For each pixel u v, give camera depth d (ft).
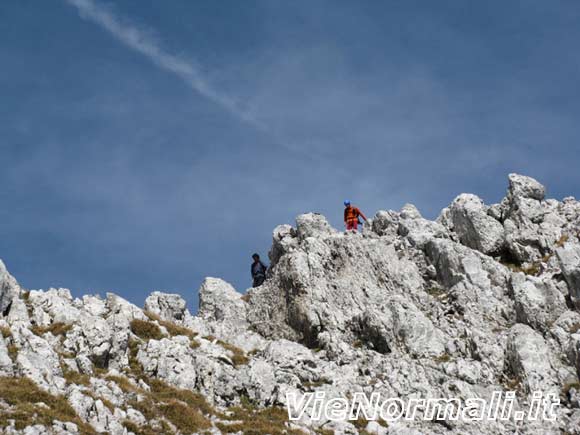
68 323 185.06
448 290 223.10
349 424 173.37
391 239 241.96
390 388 185.57
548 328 201.36
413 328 201.57
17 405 146.72
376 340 202.80
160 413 162.09
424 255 233.14
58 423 144.66
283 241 248.73
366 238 239.30
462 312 211.20
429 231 241.96
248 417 169.78
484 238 236.02
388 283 221.46
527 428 178.29
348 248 227.81
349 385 186.80
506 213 244.22
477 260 223.51
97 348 175.42
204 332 209.56
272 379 181.78
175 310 223.51
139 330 192.34
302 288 216.74
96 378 165.78
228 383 179.11
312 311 212.84
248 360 191.21
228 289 237.45
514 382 189.88
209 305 234.17
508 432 176.65
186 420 161.27
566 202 248.93
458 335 204.74
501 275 220.64
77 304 199.41
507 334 201.67
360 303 214.07
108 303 201.16
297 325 214.69
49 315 187.93
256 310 226.99
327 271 223.30
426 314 211.82
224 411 172.04
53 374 161.38
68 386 158.81
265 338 218.18
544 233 232.32
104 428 150.82
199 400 171.12
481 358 194.49
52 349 167.63
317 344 209.97
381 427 173.68
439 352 198.90
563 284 211.82
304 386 185.06
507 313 210.18
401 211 258.57
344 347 200.75
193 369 179.11
